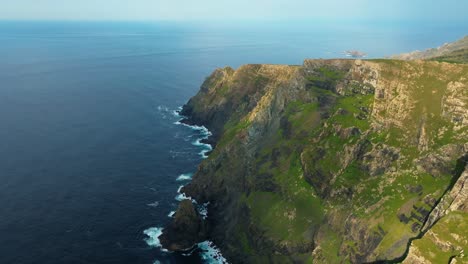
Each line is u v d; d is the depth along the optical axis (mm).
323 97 122375
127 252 101000
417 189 84312
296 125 120750
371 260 77062
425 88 102750
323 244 88500
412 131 95938
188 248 104500
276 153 118375
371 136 100750
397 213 81625
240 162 129000
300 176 106250
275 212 102938
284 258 92812
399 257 72812
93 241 104125
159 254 101312
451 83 99688
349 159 99812
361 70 118438
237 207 114812
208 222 115062
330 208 93938
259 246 98562
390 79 109188
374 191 89750
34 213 114250
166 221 114750
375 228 81688
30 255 97188
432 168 85875
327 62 135750
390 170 92250
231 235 107375
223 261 101000
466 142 84688
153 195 129000
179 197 128875
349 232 85938
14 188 126875
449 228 66750
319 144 108438
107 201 123312
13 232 105188
